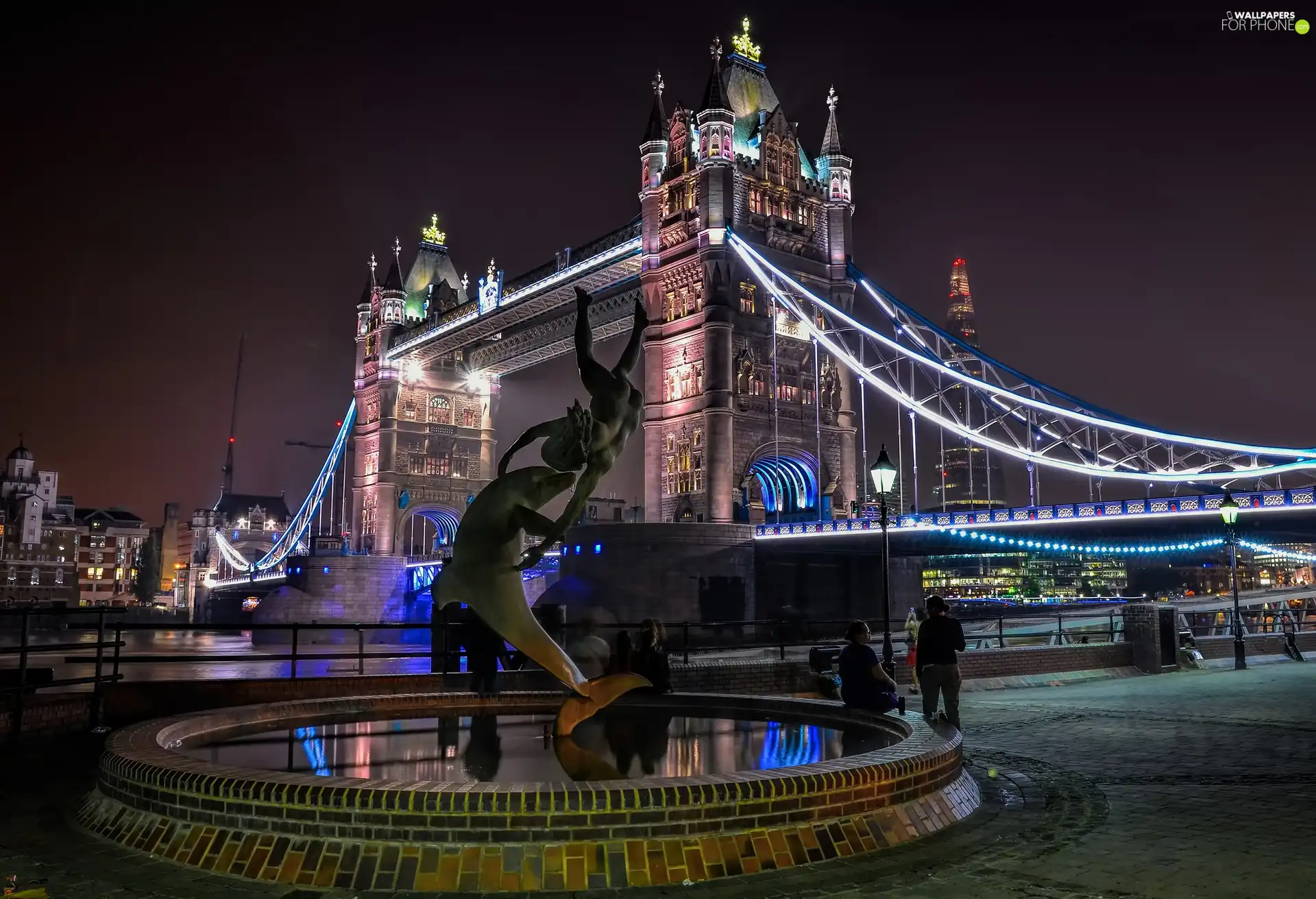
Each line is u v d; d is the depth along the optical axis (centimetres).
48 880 849
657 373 8919
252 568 16850
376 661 5581
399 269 14488
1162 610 3388
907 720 1299
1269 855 966
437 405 14488
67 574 18775
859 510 9050
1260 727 1917
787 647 4550
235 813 888
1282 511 5238
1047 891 849
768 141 9206
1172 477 6512
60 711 1702
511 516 1184
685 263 8775
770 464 9081
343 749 1199
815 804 927
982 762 1516
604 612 7412
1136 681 3030
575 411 1192
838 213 9462
